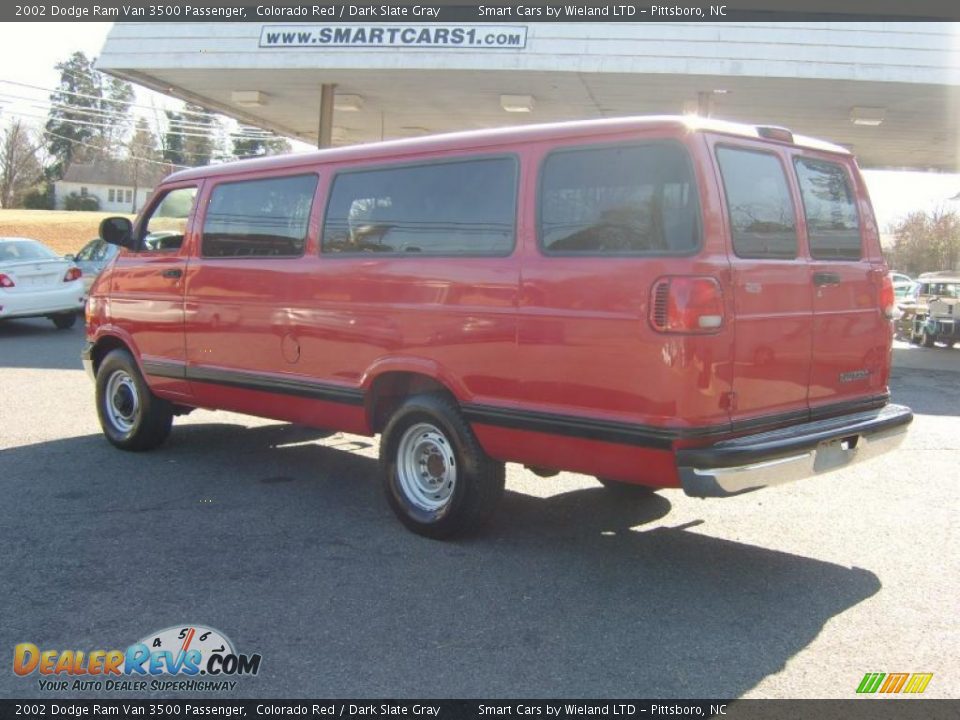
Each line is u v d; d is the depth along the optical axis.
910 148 19.14
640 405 4.38
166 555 5.14
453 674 3.80
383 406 5.81
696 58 12.18
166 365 7.00
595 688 3.70
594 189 4.62
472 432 5.20
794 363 4.82
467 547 5.35
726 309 4.36
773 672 3.86
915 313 21.23
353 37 12.97
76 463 7.20
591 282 4.54
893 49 12.01
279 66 13.25
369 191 5.69
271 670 3.83
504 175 5.00
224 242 6.62
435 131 19.84
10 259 16.17
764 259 4.64
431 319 5.24
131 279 7.33
